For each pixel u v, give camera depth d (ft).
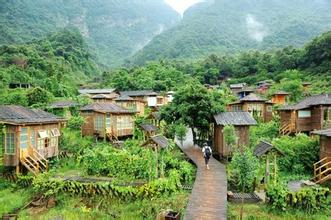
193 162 88.69
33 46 418.92
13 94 172.65
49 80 246.88
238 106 157.38
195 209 54.90
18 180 76.84
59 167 89.76
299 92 216.33
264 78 325.21
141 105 197.88
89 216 61.72
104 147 95.61
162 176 73.41
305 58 322.96
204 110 104.73
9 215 62.95
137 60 629.92
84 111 120.37
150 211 60.39
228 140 88.48
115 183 71.10
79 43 499.92
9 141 80.74
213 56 424.87
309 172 83.71
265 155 68.95
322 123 108.37
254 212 58.95
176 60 498.69
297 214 57.52
